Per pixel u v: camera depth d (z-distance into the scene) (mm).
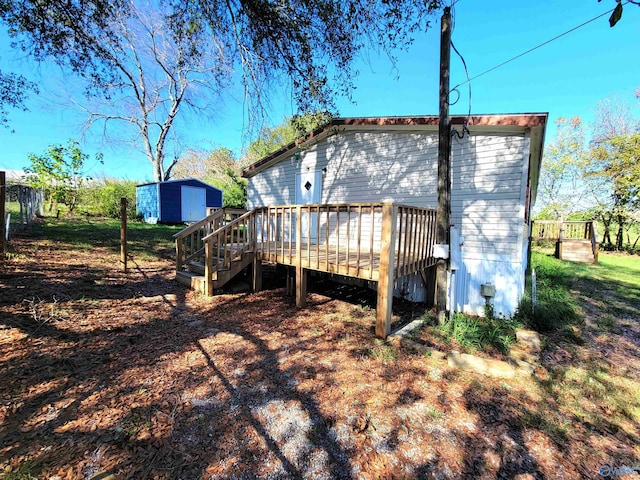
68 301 4375
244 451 2031
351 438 2199
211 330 4016
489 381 3064
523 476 1951
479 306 5535
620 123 18562
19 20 4672
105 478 1749
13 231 8438
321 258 5023
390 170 6676
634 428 2498
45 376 2678
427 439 2230
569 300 6254
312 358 3383
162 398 2527
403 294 6484
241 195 22703
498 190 5305
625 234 18438
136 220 17094
